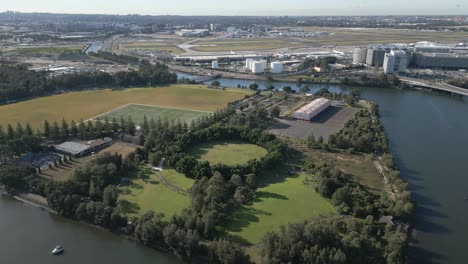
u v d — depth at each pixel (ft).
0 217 561.84
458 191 644.69
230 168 644.27
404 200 561.02
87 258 476.95
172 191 611.88
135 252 485.97
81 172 621.72
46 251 490.49
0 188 631.56
